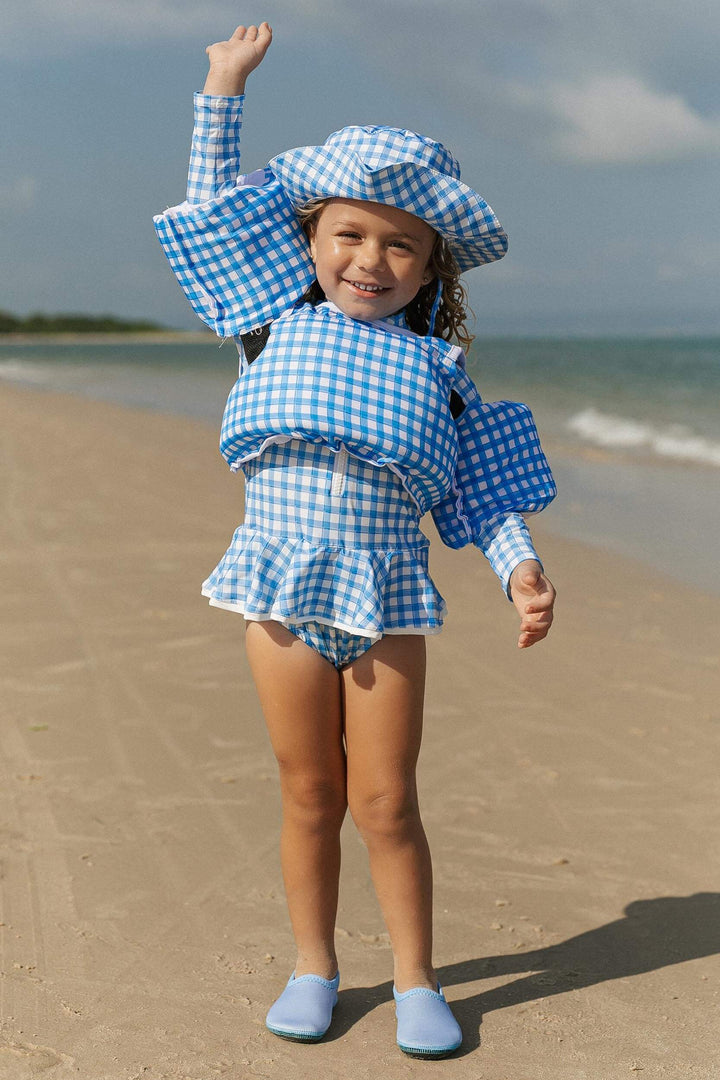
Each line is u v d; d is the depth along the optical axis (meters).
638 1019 2.36
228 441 2.33
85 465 10.25
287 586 2.20
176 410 17.39
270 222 2.39
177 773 3.60
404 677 2.27
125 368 36.81
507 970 2.56
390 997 2.45
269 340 2.32
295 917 2.39
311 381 2.21
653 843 3.18
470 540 2.44
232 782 3.54
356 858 3.14
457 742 3.90
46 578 6.00
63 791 3.44
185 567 6.29
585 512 8.07
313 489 2.25
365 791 2.30
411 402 2.24
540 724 4.06
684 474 9.81
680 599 5.74
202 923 2.71
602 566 6.45
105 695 4.29
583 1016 2.37
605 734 3.96
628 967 2.58
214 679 4.48
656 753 3.80
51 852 3.04
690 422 13.20
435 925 2.76
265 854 3.07
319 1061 2.20
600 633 5.16
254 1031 2.29
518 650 4.93
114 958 2.54
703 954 2.63
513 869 3.04
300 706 2.27
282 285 2.39
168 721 4.04
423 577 2.31
